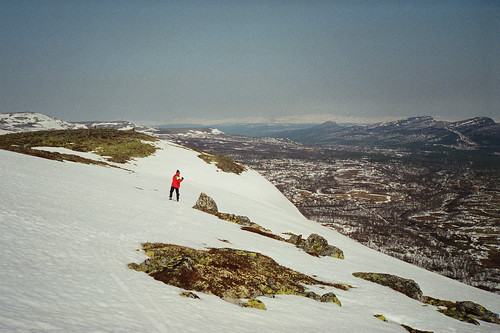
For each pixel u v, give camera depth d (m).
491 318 18.50
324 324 11.53
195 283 12.45
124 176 44.81
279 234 35.03
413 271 35.28
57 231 13.87
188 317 8.73
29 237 12.20
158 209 26.50
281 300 13.73
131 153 71.62
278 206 76.31
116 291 9.47
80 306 7.69
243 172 87.31
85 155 60.94
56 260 10.74
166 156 77.94
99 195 25.23
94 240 14.16
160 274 12.49
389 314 15.74
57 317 6.69
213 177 75.12
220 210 41.97
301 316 11.94
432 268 154.62
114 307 8.20
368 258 34.41
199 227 23.58
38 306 7.04
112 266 11.82
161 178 56.25
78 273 10.15
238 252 18.98
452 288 29.22
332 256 28.66
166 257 14.16
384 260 37.53
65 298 7.95
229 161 93.00
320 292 16.77
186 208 31.52
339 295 17.12
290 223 48.25
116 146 74.19
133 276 11.43
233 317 9.84
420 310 17.62
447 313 18.28
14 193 18.66
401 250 179.75
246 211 47.09
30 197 18.62
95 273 10.59
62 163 39.72
